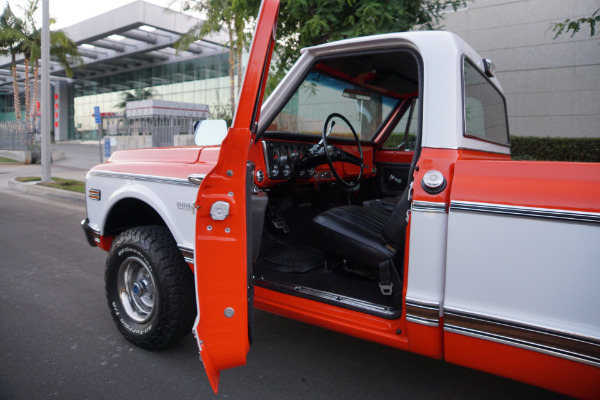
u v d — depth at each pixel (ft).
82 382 8.13
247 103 6.14
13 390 7.84
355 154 12.08
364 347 9.60
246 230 6.31
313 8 18.90
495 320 5.52
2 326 10.50
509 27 38.34
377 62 9.34
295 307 7.92
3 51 95.09
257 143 9.41
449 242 5.82
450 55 6.43
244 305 6.30
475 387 8.10
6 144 78.74
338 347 9.59
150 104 91.61
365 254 8.15
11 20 93.40
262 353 9.30
